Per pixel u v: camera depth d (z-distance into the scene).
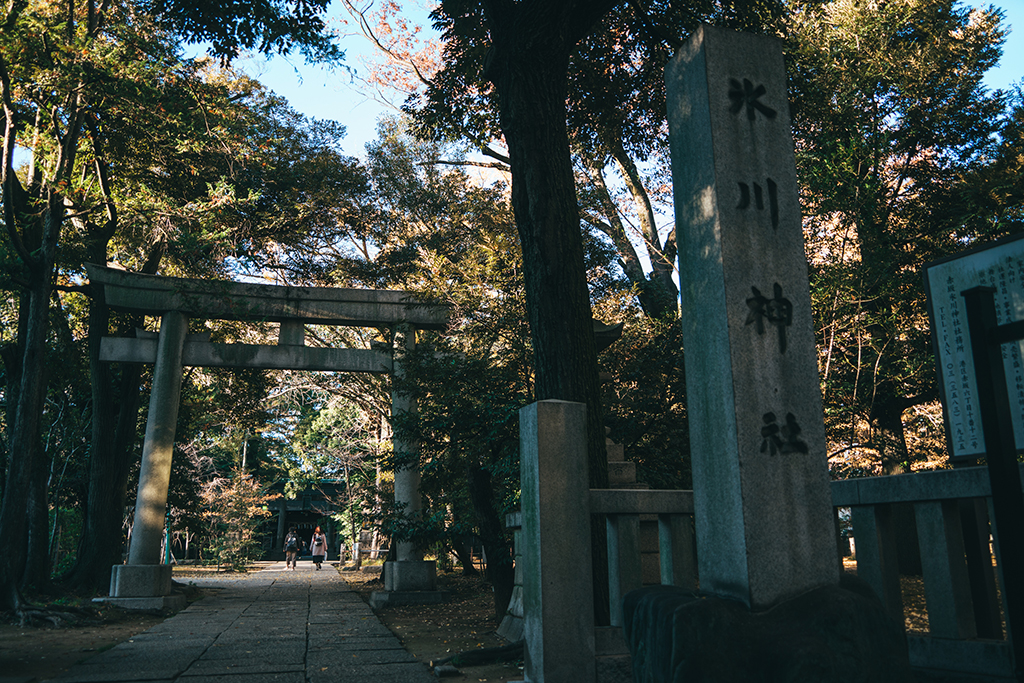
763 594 2.64
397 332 13.06
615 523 4.09
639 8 7.41
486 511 8.66
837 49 13.47
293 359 12.88
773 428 2.84
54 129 11.41
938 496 3.30
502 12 6.42
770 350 2.91
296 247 16.73
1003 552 2.41
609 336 10.88
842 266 12.02
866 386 12.91
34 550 12.42
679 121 3.32
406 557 12.29
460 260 10.75
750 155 3.10
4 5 10.35
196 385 19.19
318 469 27.34
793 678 2.37
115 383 15.35
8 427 11.99
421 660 6.29
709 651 2.49
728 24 9.00
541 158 6.02
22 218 11.49
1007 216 11.45
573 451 4.00
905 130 13.91
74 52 10.19
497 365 9.05
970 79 13.46
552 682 3.69
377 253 18.39
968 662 3.16
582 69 9.92
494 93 10.37
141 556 11.75
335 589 15.70
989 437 2.47
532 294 5.88
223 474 35.38
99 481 13.89
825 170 12.64
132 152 13.73
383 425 19.83
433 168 18.12
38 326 10.70
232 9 9.54
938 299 4.22
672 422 9.47
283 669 5.80
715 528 2.86
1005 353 3.81
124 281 12.40
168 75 11.59
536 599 3.86
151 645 7.33
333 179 15.97
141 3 11.26
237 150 13.61
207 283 12.56
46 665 6.26
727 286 2.91
